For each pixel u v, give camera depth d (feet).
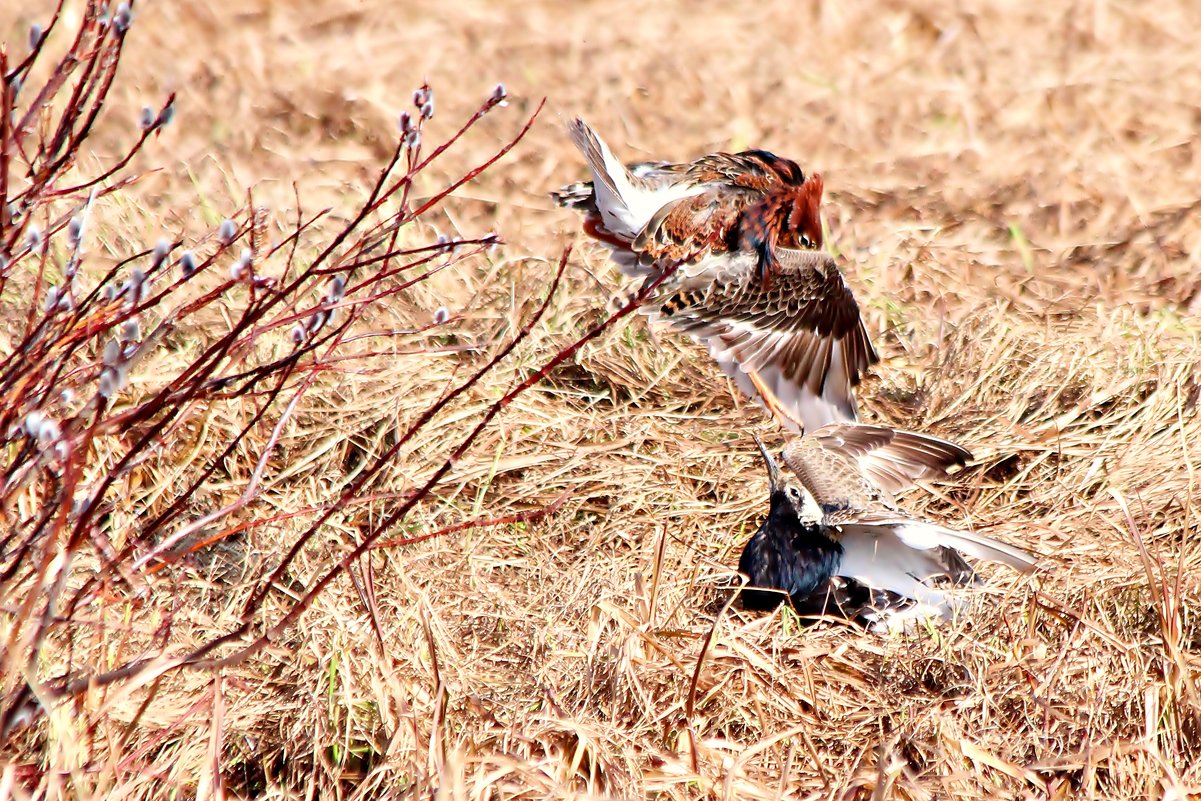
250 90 69.62
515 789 25.45
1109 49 78.48
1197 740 28.17
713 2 87.81
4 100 22.34
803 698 29.66
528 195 59.21
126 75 70.38
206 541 25.02
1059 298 51.13
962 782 26.81
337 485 36.81
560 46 79.00
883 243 54.03
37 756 25.64
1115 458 39.96
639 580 32.17
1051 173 63.21
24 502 26.66
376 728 28.55
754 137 67.46
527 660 30.86
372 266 46.47
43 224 42.78
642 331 44.29
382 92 69.97
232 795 27.96
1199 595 32.71
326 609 31.14
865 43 80.38
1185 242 56.39
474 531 35.94
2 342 35.14
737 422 41.75
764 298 28.84
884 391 44.21
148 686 27.89
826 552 33.27
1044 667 30.12
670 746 28.35
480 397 40.70
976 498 39.52
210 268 44.32
